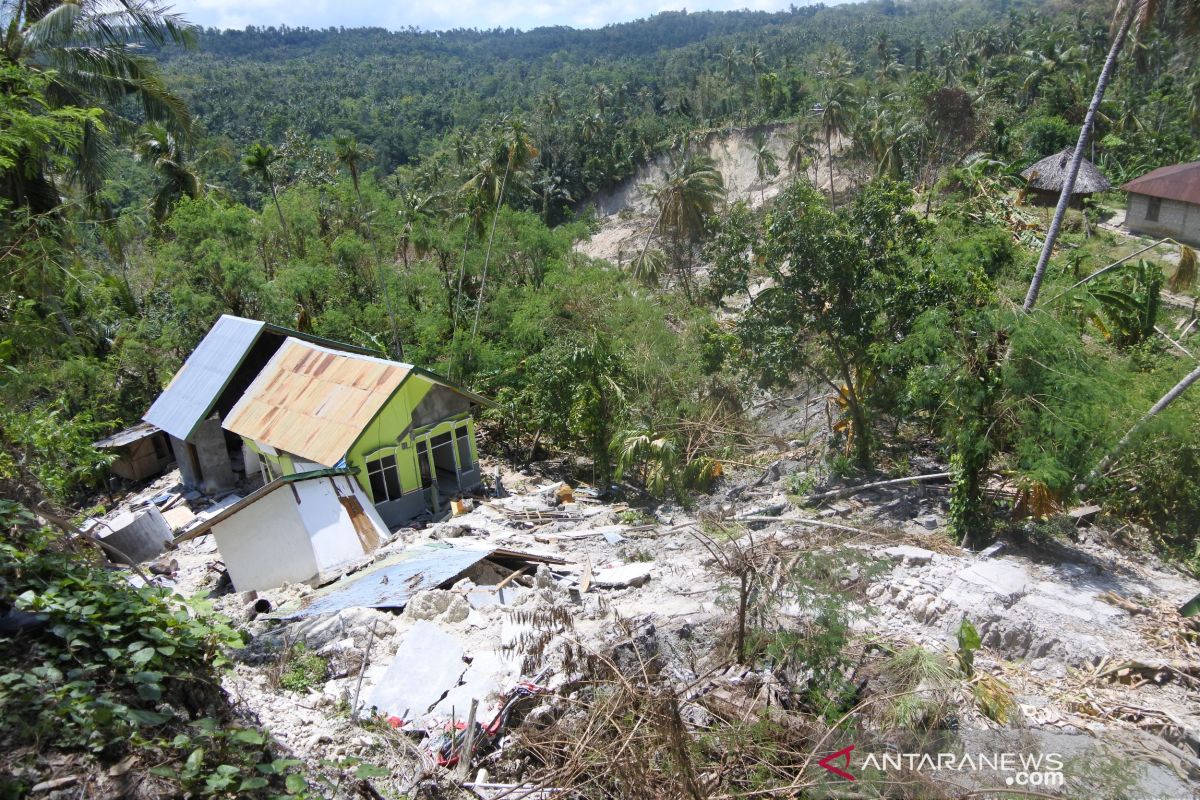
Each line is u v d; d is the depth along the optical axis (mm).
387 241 30266
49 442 13062
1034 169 41469
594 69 144000
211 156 44812
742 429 20531
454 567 11453
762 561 8992
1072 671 9094
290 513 14242
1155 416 12555
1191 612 10258
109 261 26234
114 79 20734
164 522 15844
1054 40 67312
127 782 4812
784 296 16609
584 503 18266
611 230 73688
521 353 24203
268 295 25141
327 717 7555
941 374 13328
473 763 7125
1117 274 19594
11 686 5121
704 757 7070
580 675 8023
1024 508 12930
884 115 50906
